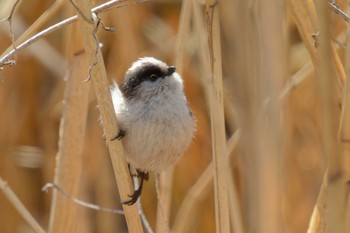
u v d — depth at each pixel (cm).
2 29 248
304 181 246
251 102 221
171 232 245
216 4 227
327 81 221
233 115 244
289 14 234
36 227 234
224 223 227
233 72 222
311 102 246
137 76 233
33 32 240
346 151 222
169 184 237
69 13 238
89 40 228
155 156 233
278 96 221
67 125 235
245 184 222
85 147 248
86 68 234
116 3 229
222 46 238
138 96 233
